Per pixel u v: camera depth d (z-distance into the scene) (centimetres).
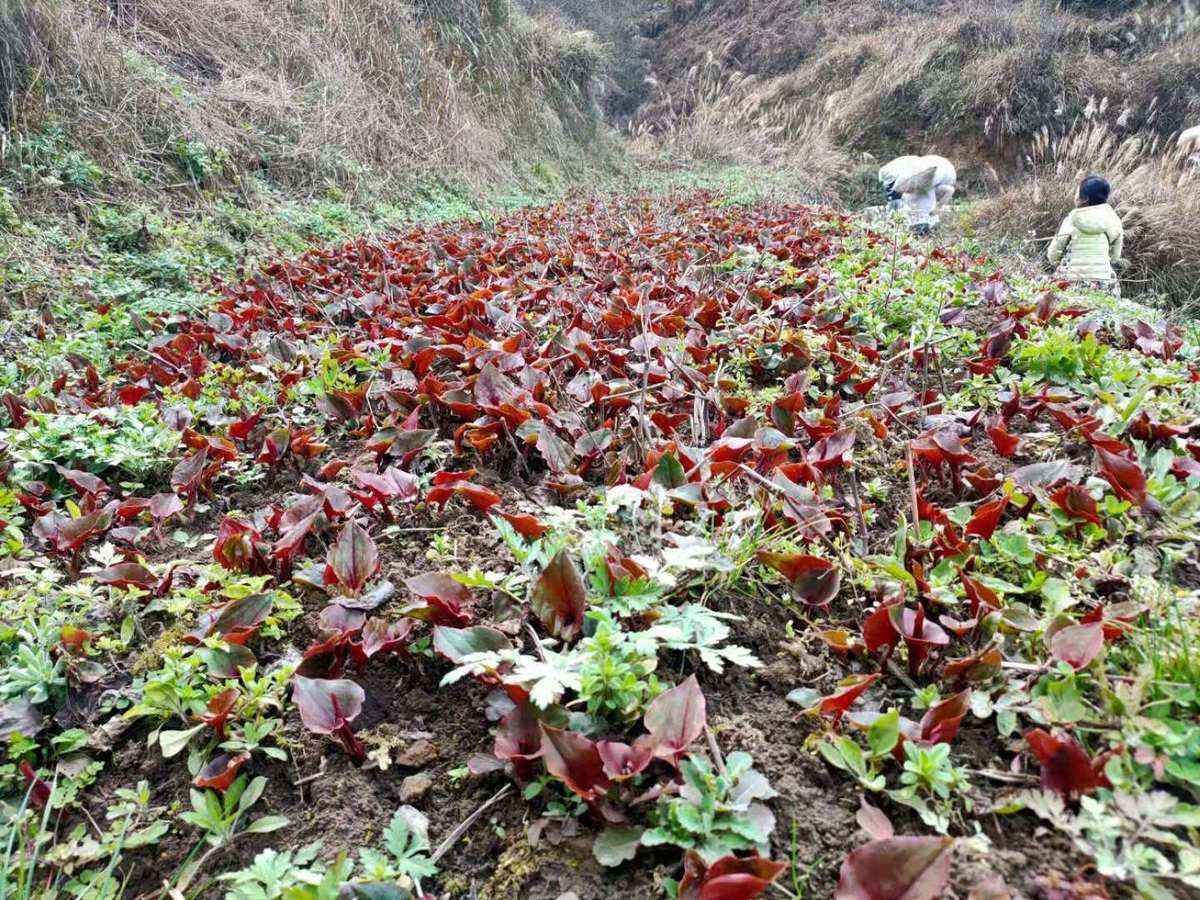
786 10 2389
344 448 283
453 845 131
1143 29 1623
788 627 166
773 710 149
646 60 2559
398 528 214
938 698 145
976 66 1672
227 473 262
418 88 1130
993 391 286
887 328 371
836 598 178
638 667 142
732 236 620
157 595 194
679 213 892
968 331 341
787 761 137
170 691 152
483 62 1334
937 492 225
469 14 1338
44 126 597
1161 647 140
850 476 236
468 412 255
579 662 136
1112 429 233
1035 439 251
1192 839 111
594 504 218
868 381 286
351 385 318
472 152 1143
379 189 898
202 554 220
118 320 437
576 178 1400
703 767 124
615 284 462
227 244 618
